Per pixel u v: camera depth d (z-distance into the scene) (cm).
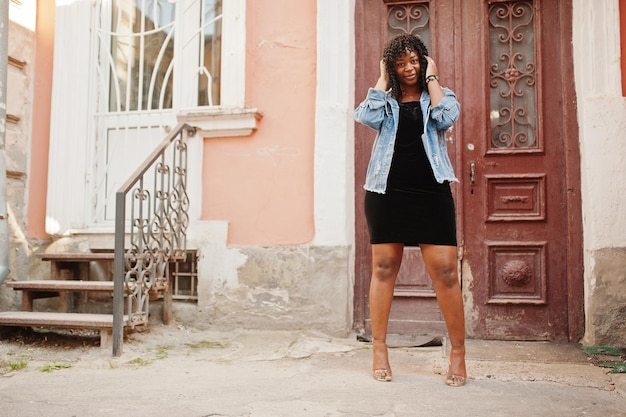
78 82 446
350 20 400
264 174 406
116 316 325
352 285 395
